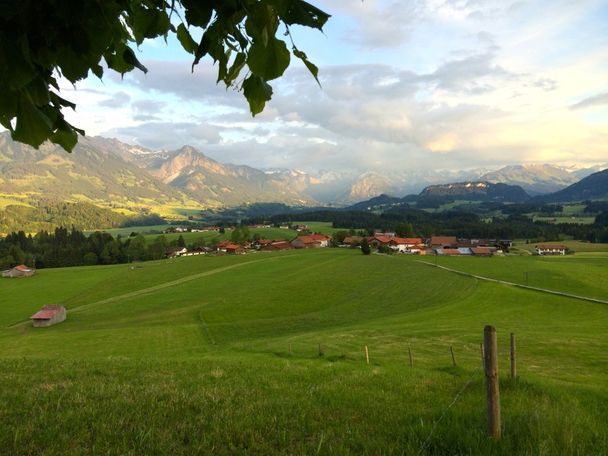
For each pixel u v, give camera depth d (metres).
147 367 15.55
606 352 38.59
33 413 8.12
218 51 2.50
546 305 80.00
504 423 6.83
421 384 12.01
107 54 2.76
